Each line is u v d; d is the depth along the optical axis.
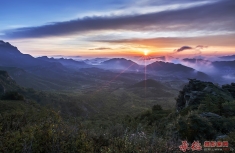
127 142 4.90
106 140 5.54
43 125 5.39
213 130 7.81
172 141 5.51
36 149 4.25
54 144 4.40
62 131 5.06
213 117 9.52
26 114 6.62
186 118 8.48
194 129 7.61
